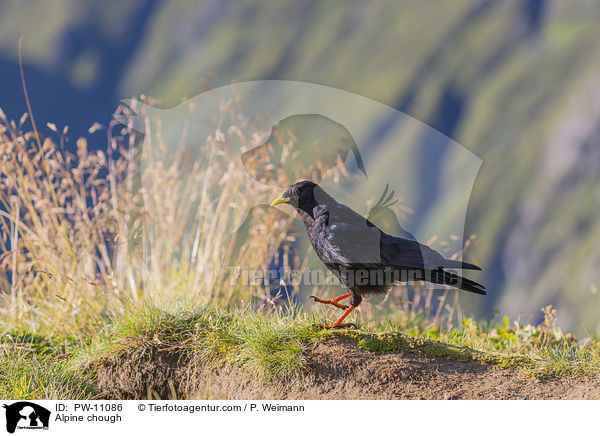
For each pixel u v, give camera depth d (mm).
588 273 81875
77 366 10250
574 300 78688
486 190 105562
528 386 8422
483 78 136250
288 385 8875
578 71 123000
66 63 181000
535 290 84438
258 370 9117
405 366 8859
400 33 156750
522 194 104250
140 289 13469
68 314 12516
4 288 12781
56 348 11266
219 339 9914
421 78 139750
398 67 144625
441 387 8414
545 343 11312
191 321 10500
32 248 12641
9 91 170625
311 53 163875
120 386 9875
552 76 128250
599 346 10469
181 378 9672
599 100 110062
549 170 106625
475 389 8383
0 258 12336
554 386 8383
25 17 196625
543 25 145875
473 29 149125
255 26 183125
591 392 8070
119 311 11211
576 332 13062
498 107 126875
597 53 123188
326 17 177625
